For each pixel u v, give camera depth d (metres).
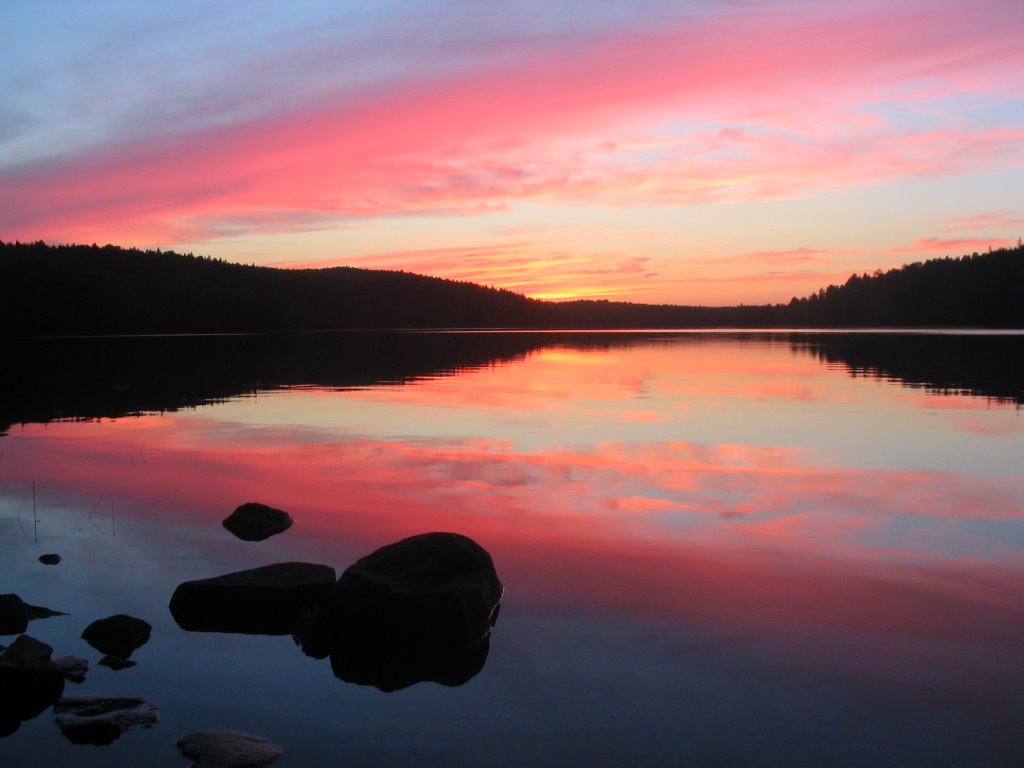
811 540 7.33
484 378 25.30
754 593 6.04
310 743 4.12
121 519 8.26
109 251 88.38
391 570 5.66
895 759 3.92
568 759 3.96
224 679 4.86
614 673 4.84
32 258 74.00
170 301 81.25
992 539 7.33
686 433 13.46
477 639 5.31
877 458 11.17
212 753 3.95
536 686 4.71
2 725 4.30
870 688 4.60
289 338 67.88
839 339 58.34
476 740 4.14
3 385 23.61
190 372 28.69
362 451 11.98
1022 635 5.25
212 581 5.89
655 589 6.13
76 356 38.44
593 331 104.19
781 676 4.76
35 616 5.71
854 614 5.62
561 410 16.67
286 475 10.30
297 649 5.33
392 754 4.02
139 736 4.19
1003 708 4.36
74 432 14.11
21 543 7.45
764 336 69.94
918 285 107.44
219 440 13.08
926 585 6.17
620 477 10.00
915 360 32.66
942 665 4.85
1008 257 100.06
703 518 8.08
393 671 4.98
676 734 4.17
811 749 4.01
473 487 9.51
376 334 85.19
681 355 38.22
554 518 8.12
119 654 5.19
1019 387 20.95
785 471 10.32
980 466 10.59
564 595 6.04
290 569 6.17
